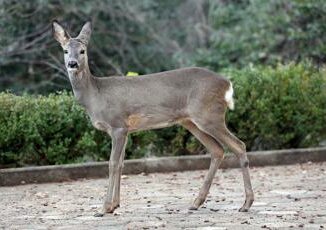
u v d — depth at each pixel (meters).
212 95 11.20
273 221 10.27
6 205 11.99
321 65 21.02
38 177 14.30
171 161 15.21
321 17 21.05
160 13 23.22
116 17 20.38
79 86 11.45
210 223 10.23
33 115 14.91
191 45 24.03
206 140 11.53
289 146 16.89
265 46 21.56
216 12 22.94
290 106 16.56
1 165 14.99
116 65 20.06
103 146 15.40
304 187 12.97
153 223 10.30
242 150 11.18
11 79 19.39
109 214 10.96
